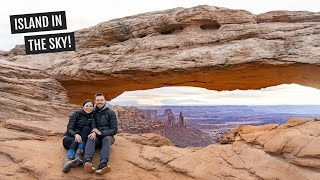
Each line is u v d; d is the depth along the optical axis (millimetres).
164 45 16562
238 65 14953
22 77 13656
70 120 7344
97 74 17672
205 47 15820
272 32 15195
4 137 8102
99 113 7395
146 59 16516
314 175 6672
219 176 6988
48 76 15141
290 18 15797
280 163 7086
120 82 18375
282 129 7914
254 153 7551
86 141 7172
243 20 15922
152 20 17688
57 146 8023
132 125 50438
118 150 8000
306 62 13859
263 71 15578
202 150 8070
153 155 7809
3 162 7070
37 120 10547
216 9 16281
